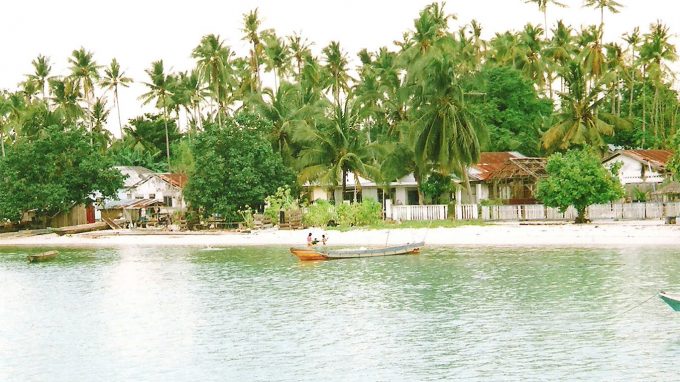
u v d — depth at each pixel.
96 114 131.25
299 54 116.75
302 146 90.50
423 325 31.66
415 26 76.50
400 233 68.81
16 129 123.00
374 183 89.19
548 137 87.69
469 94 75.06
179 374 25.64
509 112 99.50
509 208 73.81
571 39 114.19
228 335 31.05
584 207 68.19
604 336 28.77
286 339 29.98
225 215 80.81
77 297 42.19
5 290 45.47
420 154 73.88
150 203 95.81
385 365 25.83
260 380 24.64
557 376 23.89
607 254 52.19
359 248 60.62
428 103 74.62
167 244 73.75
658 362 25.08
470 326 31.17
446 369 25.12
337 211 76.19
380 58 108.94
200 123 132.62
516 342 28.30
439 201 84.06
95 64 127.62
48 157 88.69
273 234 73.94
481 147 76.44
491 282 42.12
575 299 36.25
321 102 88.75
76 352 29.14
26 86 130.12
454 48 73.88
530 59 113.56
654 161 79.00
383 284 43.00
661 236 59.16
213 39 108.31
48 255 62.94
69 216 96.94
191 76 124.62
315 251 54.59
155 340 30.67
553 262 49.28
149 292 43.12
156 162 131.88
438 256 55.16
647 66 106.62
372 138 109.19
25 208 88.81
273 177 82.94
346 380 24.31
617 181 67.88
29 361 28.00
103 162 92.12
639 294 36.94
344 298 38.78
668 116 111.50
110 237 82.44
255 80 113.81
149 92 120.38
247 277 47.91
